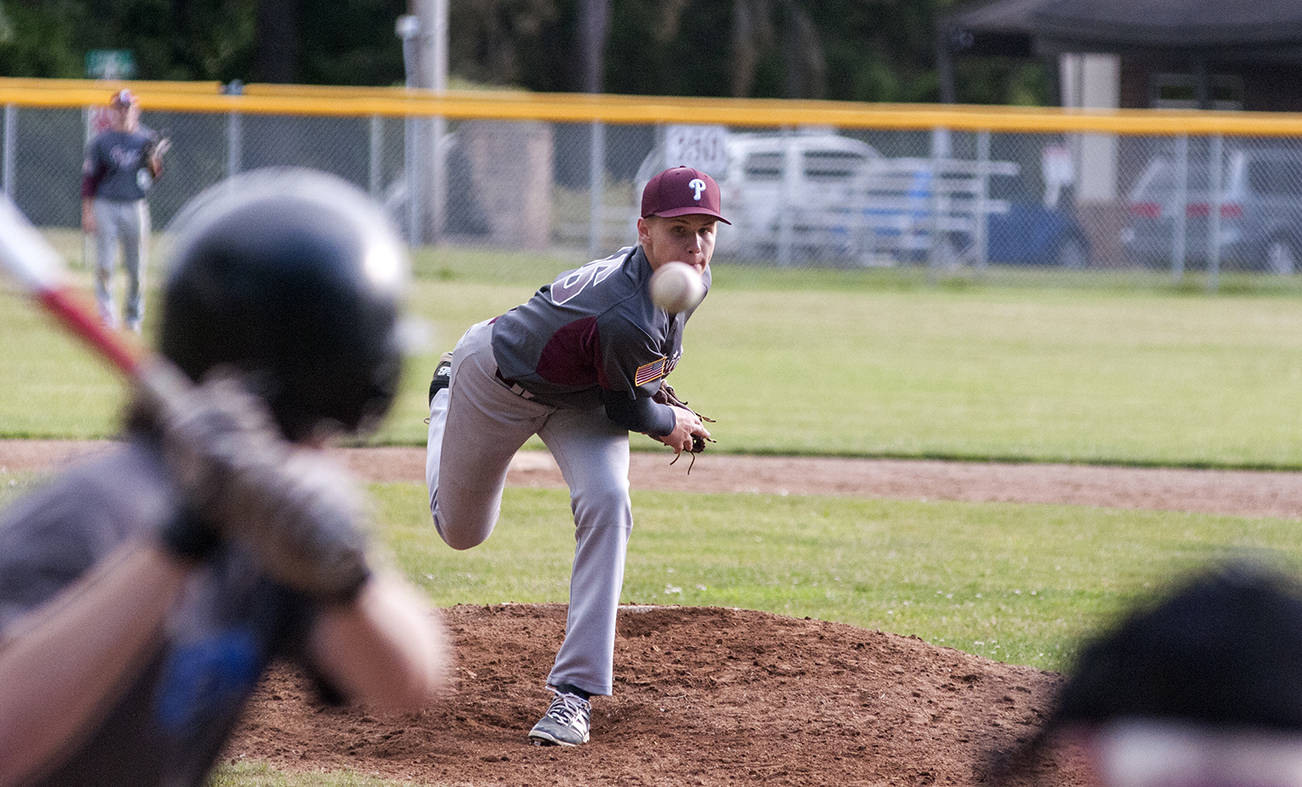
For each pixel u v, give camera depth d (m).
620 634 20.59
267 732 16.47
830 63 169.50
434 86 88.75
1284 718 3.37
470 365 16.77
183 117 88.12
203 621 5.86
